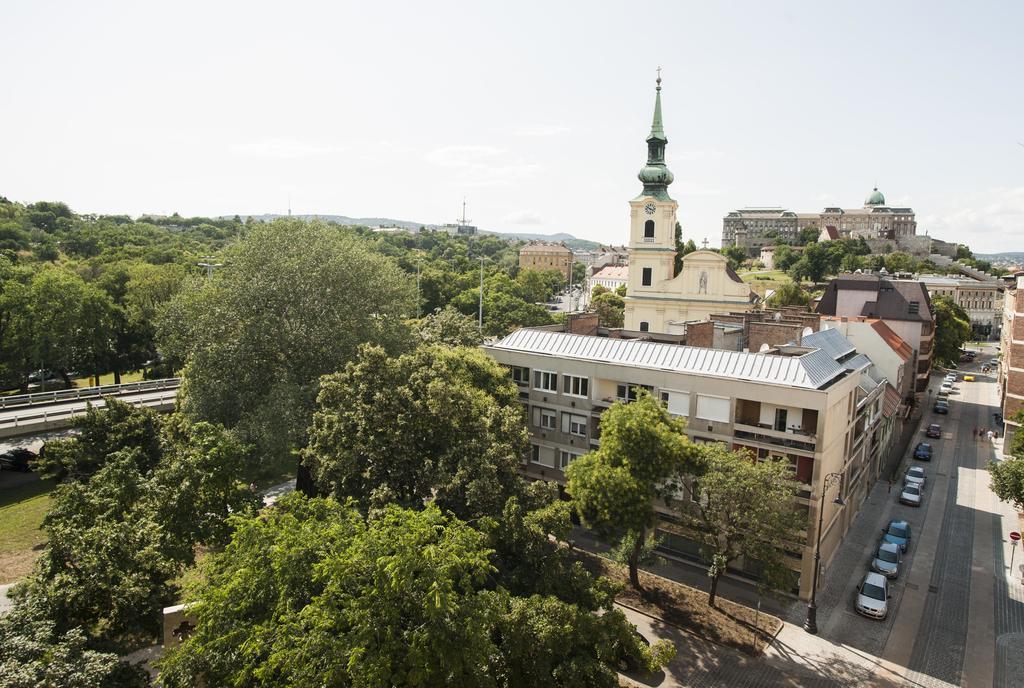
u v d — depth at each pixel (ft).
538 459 173.06
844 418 145.48
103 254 440.04
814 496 129.80
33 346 256.93
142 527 100.89
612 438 119.24
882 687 106.42
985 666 112.47
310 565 78.33
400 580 69.67
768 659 113.50
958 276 599.98
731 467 118.11
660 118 319.06
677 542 150.92
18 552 133.49
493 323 374.63
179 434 151.33
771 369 141.08
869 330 223.71
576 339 174.09
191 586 87.20
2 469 181.98
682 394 145.69
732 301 310.04
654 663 89.61
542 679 80.38
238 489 119.44
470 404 119.85
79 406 197.26
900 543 155.12
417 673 68.23
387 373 119.75
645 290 326.24
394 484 110.63
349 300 171.94
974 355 463.83
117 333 290.35
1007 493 141.69
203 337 158.40
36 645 70.33
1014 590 138.21
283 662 69.46
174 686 75.36
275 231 175.83
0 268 298.15
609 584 96.22
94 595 90.07
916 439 252.21
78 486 107.34
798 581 133.18
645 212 320.09
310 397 152.15
